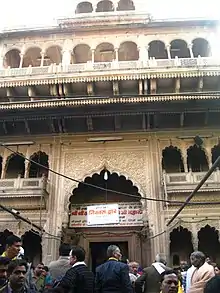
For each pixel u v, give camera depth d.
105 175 11.09
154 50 13.77
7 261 3.11
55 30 13.45
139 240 11.07
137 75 11.36
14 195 10.87
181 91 11.84
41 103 11.13
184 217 10.55
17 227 10.73
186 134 11.82
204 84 11.71
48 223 10.72
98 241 11.30
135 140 11.88
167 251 10.17
